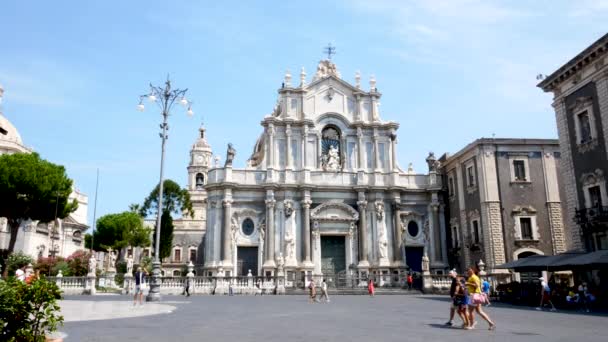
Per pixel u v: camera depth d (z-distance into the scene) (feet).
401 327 55.06
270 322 59.47
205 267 166.30
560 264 90.58
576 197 107.86
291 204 170.50
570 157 110.01
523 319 66.59
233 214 169.78
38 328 35.53
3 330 33.12
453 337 46.62
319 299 116.88
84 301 98.58
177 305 89.61
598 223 99.04
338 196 176.14
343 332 49.73
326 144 182.39
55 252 231.91
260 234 169.48
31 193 158.81
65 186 172.96
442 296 133.90
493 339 45.32
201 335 46.80
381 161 182.39
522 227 139.44
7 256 155.22
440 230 176.55
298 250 168.45
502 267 108.78
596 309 84.89
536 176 142.72
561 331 52.16
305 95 181.57
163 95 102.89
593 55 100.22
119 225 240.73
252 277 148.66
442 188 178.70
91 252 175.94
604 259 82.84
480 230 145.59
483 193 142.31
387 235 175.73
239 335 46.93
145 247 260.42
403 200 180.96
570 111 110.32
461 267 161.48
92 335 46.47
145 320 60.90
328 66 189.06
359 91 185.06
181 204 214.28
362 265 168.66
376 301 108.88
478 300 54.49
